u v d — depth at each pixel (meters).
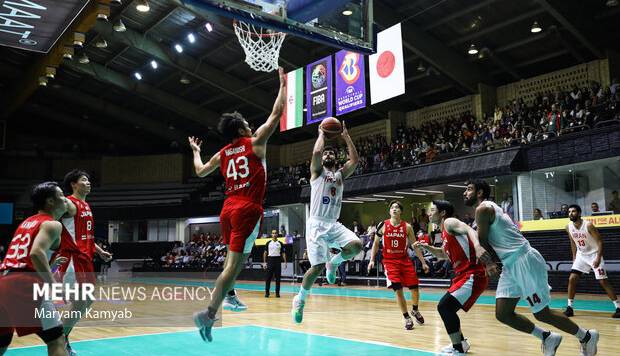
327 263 6.04
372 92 13.62
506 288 4.61
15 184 34.53
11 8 9.74
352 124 27.88
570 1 16.00
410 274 7.53
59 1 9.50
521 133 17.08
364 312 9.54
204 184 32.66
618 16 16.89
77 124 33.78
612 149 13.59
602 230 12.83
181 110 28.31
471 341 6.12
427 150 19.61
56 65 20.45
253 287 17.94
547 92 20.02
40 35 10.92
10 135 35.66
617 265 12.49
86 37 22.39
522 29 18.27
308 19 7.31
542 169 15.38
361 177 20.77
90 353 5.61
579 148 14.32
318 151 5.71
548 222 13.85
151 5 19.30
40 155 35.25
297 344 6.05
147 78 26.52
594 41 17.19
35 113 32.41
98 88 28.80
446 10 17.84
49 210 4.01
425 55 19.38
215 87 25.94
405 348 5.68
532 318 8.02
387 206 22.20
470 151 17.62
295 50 20.83
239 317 8.79
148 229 32.16
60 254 5.09
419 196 21.08
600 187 14.34
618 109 14.75
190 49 22.73
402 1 17.70
